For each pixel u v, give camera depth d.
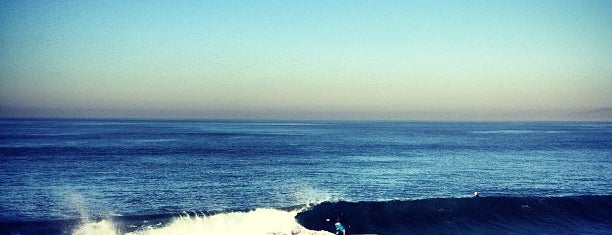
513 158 74.50
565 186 47.03
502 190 44.28
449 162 67.38
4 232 23.12
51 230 23.56
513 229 25.95
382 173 54.47
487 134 170.12
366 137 140.50
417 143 112.00
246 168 56.72
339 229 22.95
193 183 44.94
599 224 27.09
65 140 104.06
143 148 84.50
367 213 26.59
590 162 69.12
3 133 134.88
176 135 136.50
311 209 26.62
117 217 26.14
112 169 53.97
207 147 89.25
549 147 100.56
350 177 50.94
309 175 51.81
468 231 25.52
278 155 74.62
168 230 23.62
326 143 108.06
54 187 41.78
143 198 37.62
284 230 23.44
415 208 27.47
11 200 36.09
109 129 176.62
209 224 24.22
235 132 166.88
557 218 27.84
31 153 71.81
